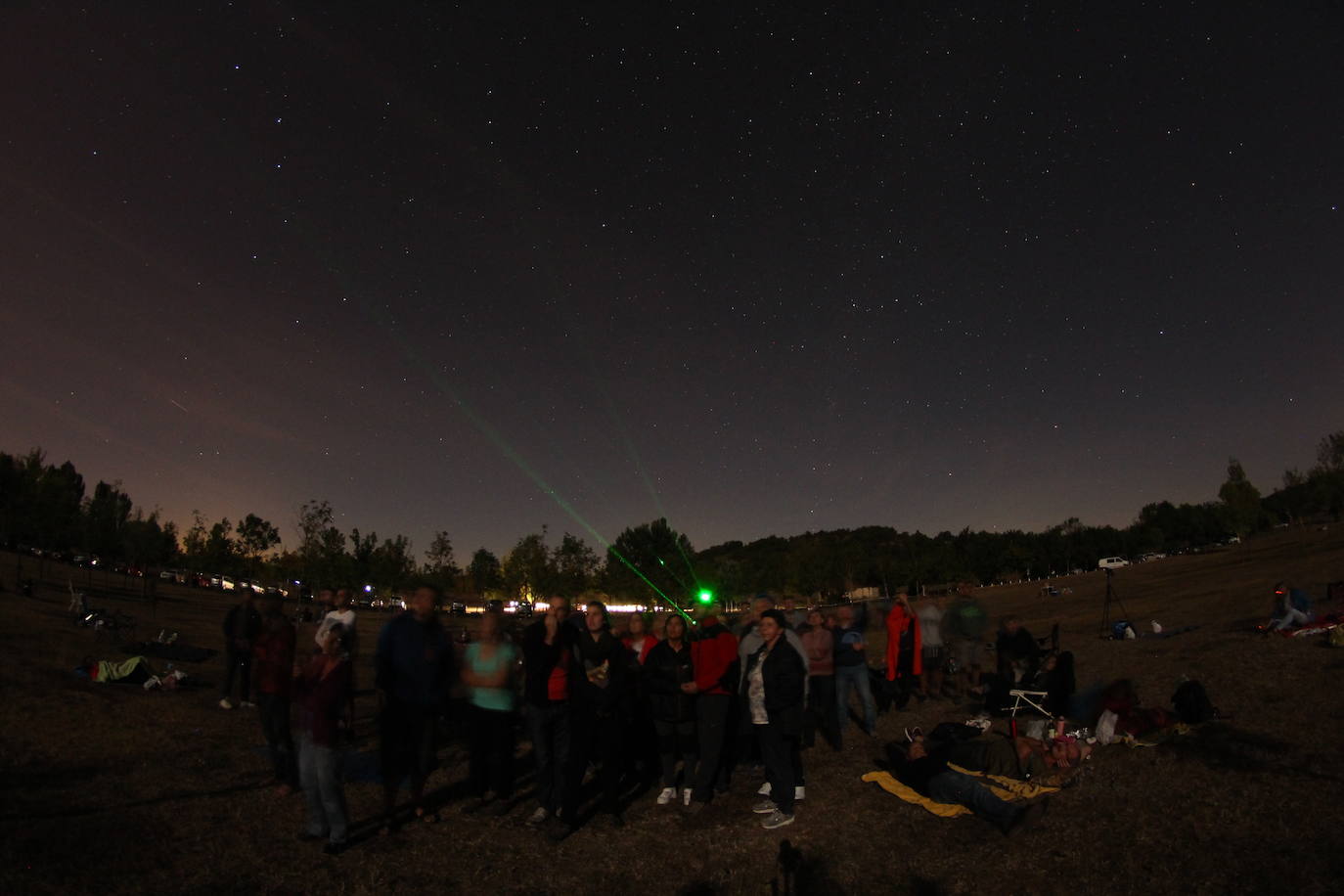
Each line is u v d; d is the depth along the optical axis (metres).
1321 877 5.23
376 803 7.86
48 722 10.19
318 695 6.61
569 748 7.25
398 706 7.22
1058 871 5.82
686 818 7.59
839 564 77.25
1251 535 87.69
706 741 7.87
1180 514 111.50
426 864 6.37
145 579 37.06
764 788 8.25
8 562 44.47
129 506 63.97
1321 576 29.34
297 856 6.41
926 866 6.14
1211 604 27.62
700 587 8.62
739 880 6.11
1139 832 6.32
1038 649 12.20
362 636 32.78
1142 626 23.91
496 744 8.04
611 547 60.84
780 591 74.38
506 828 7.24
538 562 54.00
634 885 6.06
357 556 51.88
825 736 10.77
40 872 5.66
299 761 6.61
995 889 5.62
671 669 8.09
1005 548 101.06
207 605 41.59
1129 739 8.94
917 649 13.00
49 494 48.81
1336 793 6.68
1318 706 9.61
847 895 5.75
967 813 7.25
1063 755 7.73
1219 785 7.18
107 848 6.21
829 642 10.31
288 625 8.78
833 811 7.53
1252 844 5.87
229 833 6.77
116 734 9.98
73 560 55.62
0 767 8.09
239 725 11.33
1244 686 11.20
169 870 5.97
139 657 14.41
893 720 11.91
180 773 8.48
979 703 12.77
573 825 7.16
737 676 8.70
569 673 7.36
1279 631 15.52
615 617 11.41
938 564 83.69
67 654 15.95
